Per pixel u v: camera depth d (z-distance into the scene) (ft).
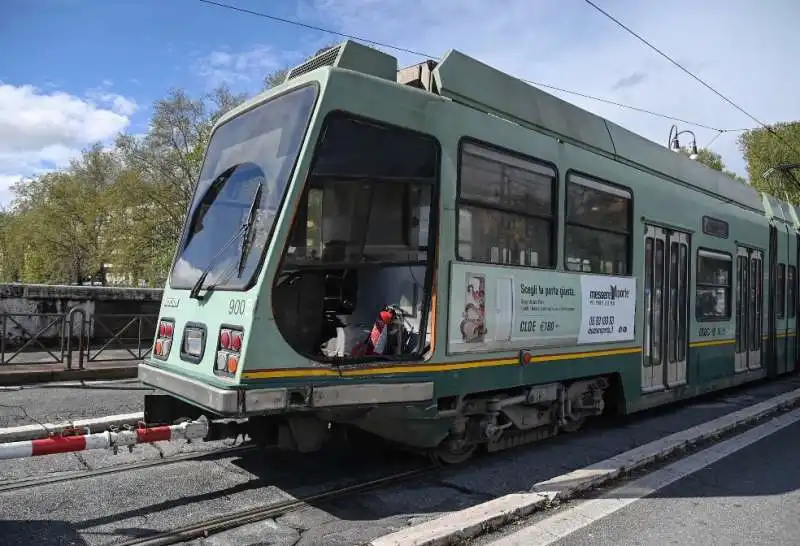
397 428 16.89
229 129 18.70
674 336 28.17
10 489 16.34
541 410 21.36
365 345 16.60
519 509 15.33
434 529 13.65
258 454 19.94
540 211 20.63
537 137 20.66
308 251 15.08
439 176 17.24
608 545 13.91
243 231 15.56
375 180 15.98
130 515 14.78
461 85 18.61
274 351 14.21
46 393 28.73
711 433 24.45
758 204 39.75
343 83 15.60
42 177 134.00
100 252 118.83
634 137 26.68
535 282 20.04
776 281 40.83
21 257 139.95
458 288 17.48
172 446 20.59
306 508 15.56
